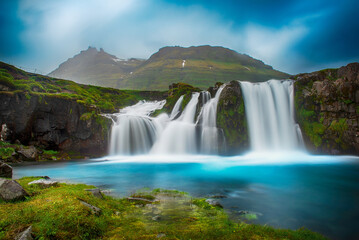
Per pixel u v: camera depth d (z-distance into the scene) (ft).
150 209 30.48
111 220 25.08
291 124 115.34
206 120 119.55
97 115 116.26
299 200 38.68
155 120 134.51
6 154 87.35
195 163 86.22
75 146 113.19
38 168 76.79
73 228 20.74
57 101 109.60
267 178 57.36
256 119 112.57
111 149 117.19
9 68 143.74
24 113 99.91
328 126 105.09
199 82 593.01
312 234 23.97
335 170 68.28
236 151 108.99
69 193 29.25
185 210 30.32
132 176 60.90
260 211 32.78
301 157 98.02
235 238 20.90
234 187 47.73
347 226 28.32
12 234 18.44
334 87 105.40
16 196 25.77
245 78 644.27
